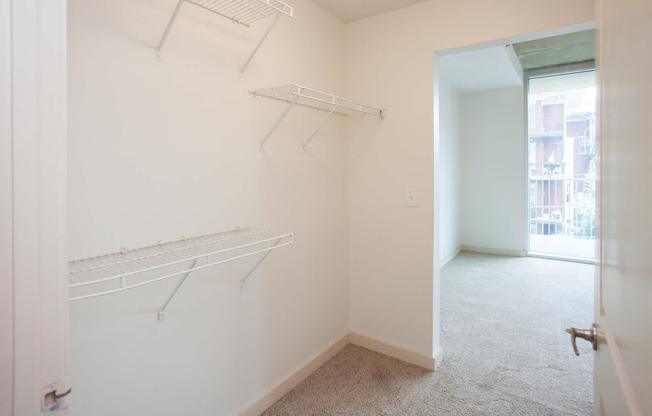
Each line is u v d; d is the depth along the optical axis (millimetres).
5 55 503
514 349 2477
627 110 541
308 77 2102
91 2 1151
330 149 2322
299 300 2119
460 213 5449
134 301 1308
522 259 4914
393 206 2326
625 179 560
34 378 539
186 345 1498
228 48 1614
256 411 1824
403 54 2217
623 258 575
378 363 2314
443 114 4613
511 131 5020
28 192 526
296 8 2004
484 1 1938
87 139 1157
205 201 1542
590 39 3555
